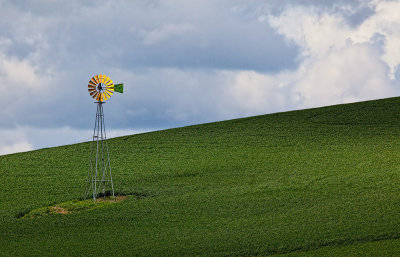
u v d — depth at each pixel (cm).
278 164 4416
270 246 2688
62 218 3422
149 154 5019
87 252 2755
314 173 4066
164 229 3081
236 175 4206
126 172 4509
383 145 4738
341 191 3556
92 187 4125
